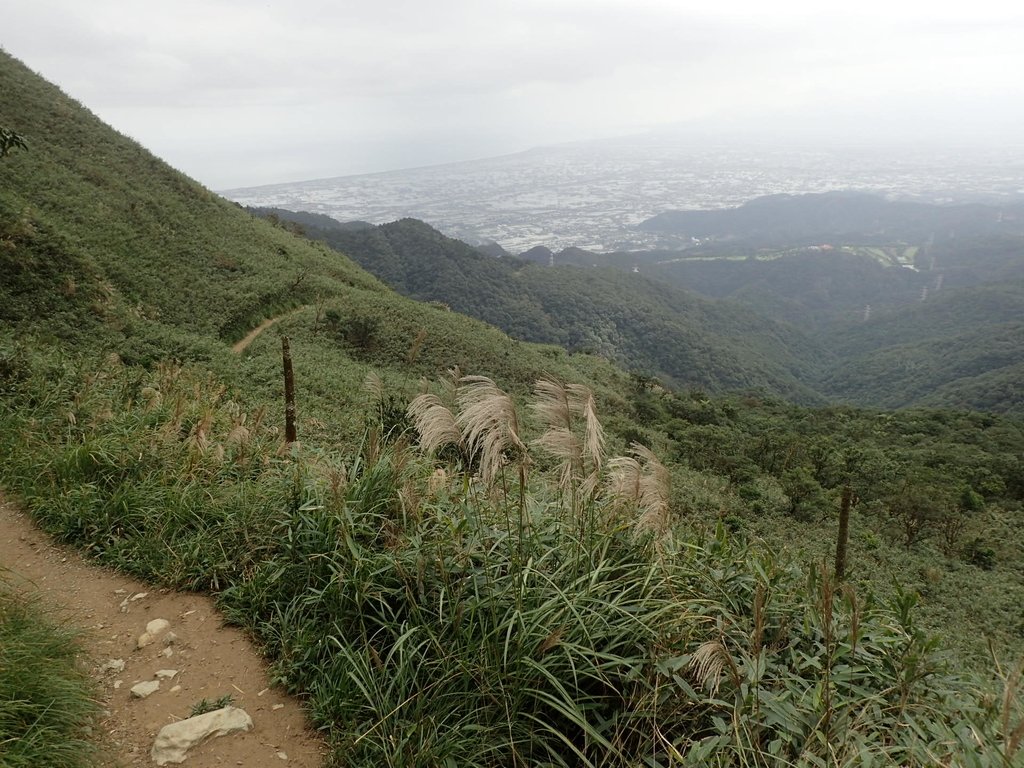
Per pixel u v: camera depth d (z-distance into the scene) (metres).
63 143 36.69
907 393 130.50
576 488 3.60
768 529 18.78
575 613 2.79
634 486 3.50
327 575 3.73
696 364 129.50
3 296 19.25
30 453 5.54
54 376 7.73
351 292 40.34
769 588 3.46
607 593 3.12
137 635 3.69
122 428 5.92
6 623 3.18
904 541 21.53
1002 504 30.19
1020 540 23.97
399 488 4.00
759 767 2.50
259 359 22.84
